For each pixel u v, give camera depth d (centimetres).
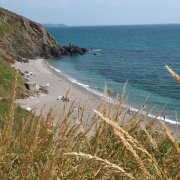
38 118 335
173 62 9369
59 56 9850
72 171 287
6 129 329
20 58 8219
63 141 313
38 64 8188
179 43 16712
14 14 9331
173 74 200
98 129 306
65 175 281
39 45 9500
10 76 3869
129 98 4600
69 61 9206
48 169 257
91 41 18150
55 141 340
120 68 8150
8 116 332
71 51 10600
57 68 7806
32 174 308
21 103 3750
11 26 9025
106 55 11031
